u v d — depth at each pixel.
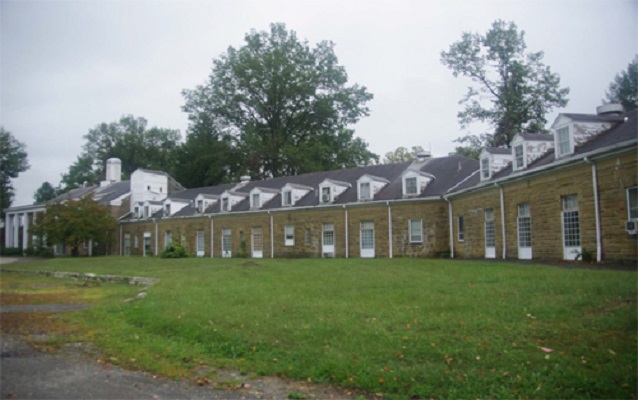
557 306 9.54
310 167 51.25
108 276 22.42
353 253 34.84
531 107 46.25
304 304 11.45
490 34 46.75
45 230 50.47
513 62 45.88
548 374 6.61
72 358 8.71
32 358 8.73
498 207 24.95
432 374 6.86
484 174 27.09
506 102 45.97
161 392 6.98
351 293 12.77
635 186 16.69
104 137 83.88
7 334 10.50
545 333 8.07
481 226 26.73
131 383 7.38
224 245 43.91
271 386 7.12
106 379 7.57
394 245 32.75
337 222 35.91
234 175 59.91
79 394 6.91
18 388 7.16
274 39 58.31
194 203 48.16
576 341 7.61
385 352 7.74
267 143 55.81
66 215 49.88
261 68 55.25
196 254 46.44
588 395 6.08
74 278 24.47
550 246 20.98
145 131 83.44
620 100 53.25
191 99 60.22
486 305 10.13
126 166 80.56
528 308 9.59
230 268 23.58
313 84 56.84
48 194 97.56
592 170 18.52
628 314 8.71
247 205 42.97
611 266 16.05
